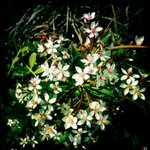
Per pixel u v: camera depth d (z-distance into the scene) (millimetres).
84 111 301
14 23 571
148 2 558
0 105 511
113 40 367
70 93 322
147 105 364
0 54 551
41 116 310
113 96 315
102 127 304
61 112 305
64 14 549
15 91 382
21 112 364
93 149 408
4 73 534
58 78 306
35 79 316
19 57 388
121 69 314
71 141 315
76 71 324
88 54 313
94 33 324
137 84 328
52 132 317
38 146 389
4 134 492
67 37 511
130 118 385
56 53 341
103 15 553
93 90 319
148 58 370
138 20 551
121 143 444
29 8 556
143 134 435
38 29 541
